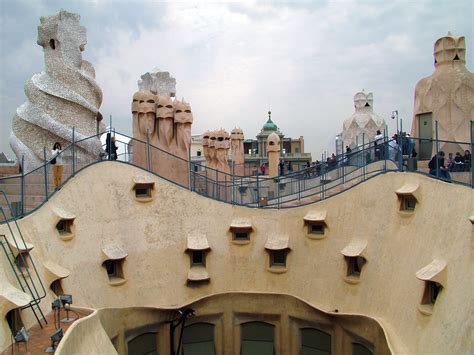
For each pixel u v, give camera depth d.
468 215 16.42
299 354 24.66
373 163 28.02
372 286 21.64
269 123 77.69
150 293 23.97
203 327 25.53
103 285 22.39
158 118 29.02
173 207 26.03
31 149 25.92
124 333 22.16
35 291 17.48
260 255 26.17
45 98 26.12
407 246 20.00
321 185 27.62
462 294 15.02
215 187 32.47
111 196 24.25
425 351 15.81
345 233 24.16
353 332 21.47
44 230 20.12
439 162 21.00
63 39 26.72
